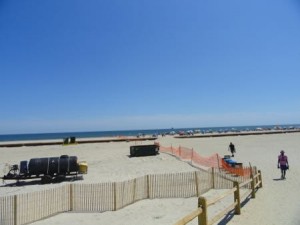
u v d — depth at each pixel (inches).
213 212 524.7
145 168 1130.7
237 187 500.1
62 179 964.6
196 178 688.4
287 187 719.1
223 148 1995.6
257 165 1136.8
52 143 2753.4
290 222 448.1
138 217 536.1
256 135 3774.6
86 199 631.2
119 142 2861.7
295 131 4653.1
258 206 544.7
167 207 594.2
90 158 1535.4
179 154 1523.1
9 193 789.2
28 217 537.3
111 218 536.1
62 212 579.2
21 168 949.2
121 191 668.7
